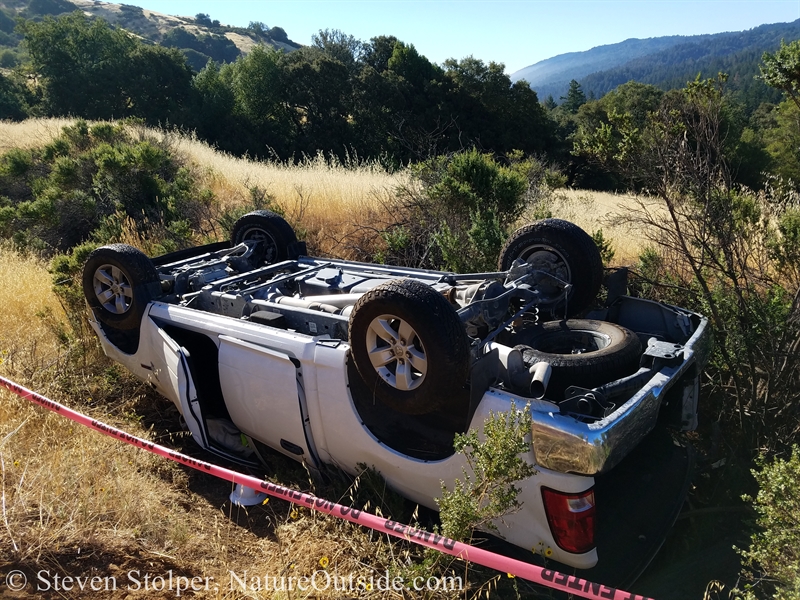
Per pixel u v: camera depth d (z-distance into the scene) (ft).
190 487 13.37
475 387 9.84
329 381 11.39
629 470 10.55
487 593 9.30
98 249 15.74
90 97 147.54
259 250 19.34
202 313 13.91
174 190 36.42
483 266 20.63
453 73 147.95
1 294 22.86
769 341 13.61
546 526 9.32
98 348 19.17
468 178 27.22
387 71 150.61
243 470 13.96
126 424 15.60
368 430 11.20
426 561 9.74
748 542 11.16
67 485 11.41
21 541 9.93
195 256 19.07
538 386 9.84
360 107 146.92
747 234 17.20
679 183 14.90
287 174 43.16
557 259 14.70
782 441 13.01
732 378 14.69
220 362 13.11
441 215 26.16
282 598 9.20
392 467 11.09
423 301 9.74
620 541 9.66
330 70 146.72
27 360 17.49
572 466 8.81
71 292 19.85
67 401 16.17
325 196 34.83
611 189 130.31
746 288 14.97
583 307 14.65
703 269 17.02
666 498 10.34
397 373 10.28
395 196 30.81
